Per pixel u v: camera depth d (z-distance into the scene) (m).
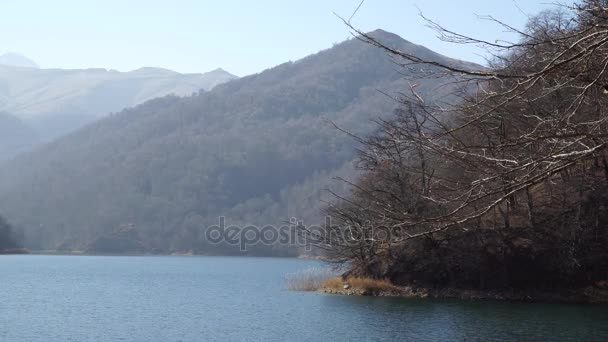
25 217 174.75
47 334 34.00
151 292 62.22
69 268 107.56
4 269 101.81
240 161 172.00
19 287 67.88
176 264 128.25
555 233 42.22
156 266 119.25
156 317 41.00
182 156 182.75
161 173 179.38
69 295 58.75
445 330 30.83
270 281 77.31
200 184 171.50
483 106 6.04
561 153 5.91
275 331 33.06
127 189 177.25
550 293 42.91
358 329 32.06
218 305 48.16
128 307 47.62
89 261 136.38
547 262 42.75
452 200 6.22
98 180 183.75
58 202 178.62
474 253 44.28
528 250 42.91
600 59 5.83
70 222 173.50
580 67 5.80
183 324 37.28
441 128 6.20
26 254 163.50
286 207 152.38
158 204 171.25
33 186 186.12
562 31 6.03
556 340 27.52
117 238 165.75
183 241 163.75
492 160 5.94
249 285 70.25
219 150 179.62
